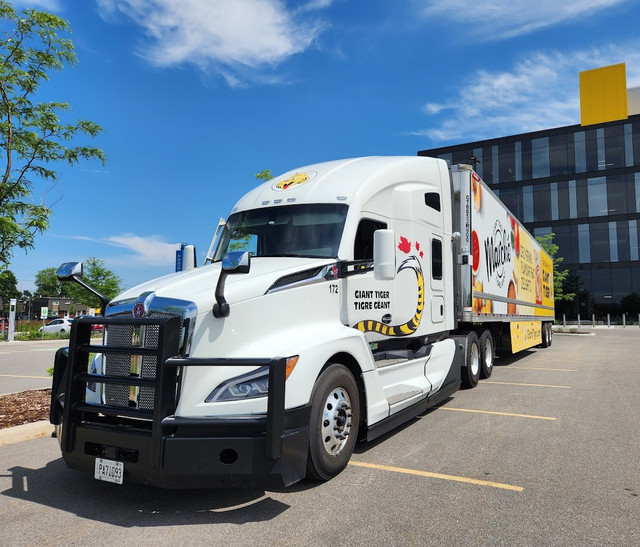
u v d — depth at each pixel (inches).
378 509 157.3
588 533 140.8
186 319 158.7
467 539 137.3
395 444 230.1
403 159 281.3
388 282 248.4
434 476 187.5
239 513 155.2
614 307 1791.3
